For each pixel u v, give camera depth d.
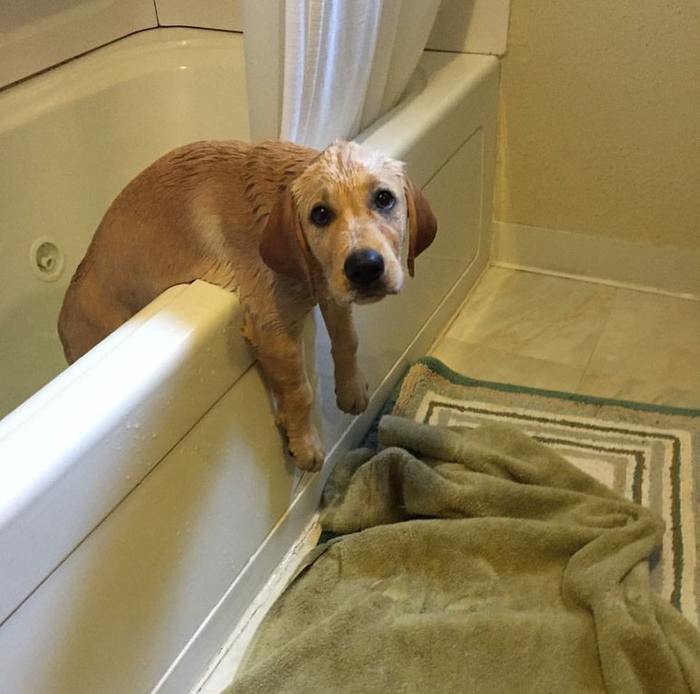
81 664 0.72
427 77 1.34
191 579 0.87
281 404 0.92
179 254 0.82
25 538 0.61
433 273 1.35
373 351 1.19
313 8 0.87
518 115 1.47
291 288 0.81
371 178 0.72
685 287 1.51
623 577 0.93
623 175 1.45
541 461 1.09
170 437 0.76
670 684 0.83
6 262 1.25
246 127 1.45
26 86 1.32
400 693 0.87
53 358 1.27
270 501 0.99
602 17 1.32
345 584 0.99
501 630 0.90
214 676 0.95
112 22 1.47
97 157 1.39
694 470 1.14
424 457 1.14
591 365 1.37
